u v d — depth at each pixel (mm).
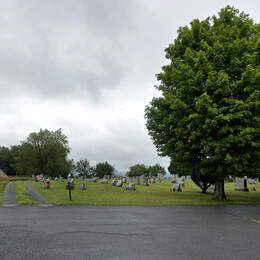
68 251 9273
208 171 27031
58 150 118625
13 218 14867
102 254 9016
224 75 24859
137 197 26812
